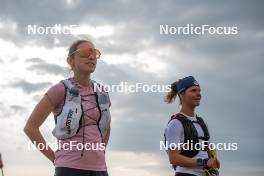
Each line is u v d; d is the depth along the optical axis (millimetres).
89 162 3975
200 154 4844
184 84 5043
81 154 3963
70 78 4254
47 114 4102
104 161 4148
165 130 4957
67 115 3992
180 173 4793
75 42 4312
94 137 4062
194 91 5016
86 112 4059
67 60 4348
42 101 4094
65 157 3980
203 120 5094
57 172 3994
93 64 4176
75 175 3914
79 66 4168
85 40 4324
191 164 4688
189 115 5051
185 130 4824
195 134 4852
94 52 4184
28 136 4105
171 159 4801
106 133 4469
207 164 4676
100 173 4047
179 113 5023
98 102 4164
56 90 4102
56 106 4133
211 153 4918
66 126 3975
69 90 4102
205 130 4977
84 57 4148
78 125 3994
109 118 4230
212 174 4707
